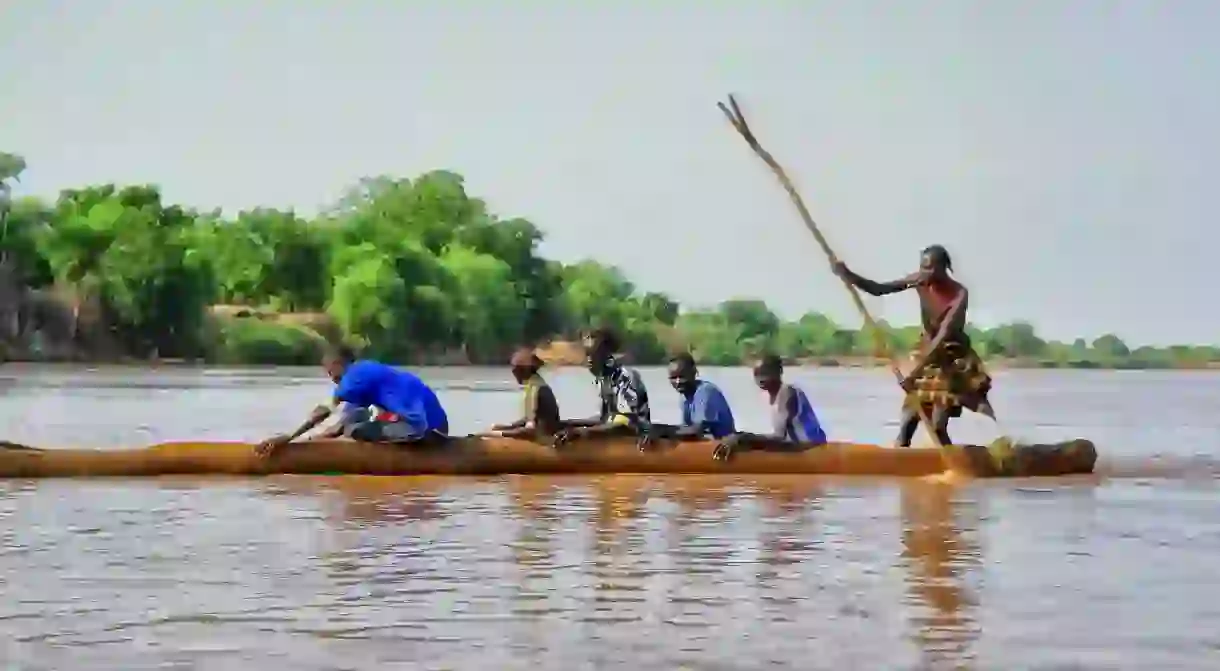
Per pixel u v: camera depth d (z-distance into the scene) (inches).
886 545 629.9
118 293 3959.2
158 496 772.0
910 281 916.0
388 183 5428.2
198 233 4874.5
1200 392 3026.6
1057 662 428.1
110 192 4237.2
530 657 428.5
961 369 906.7
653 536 647.8
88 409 1686.8
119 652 430.6
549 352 5315.0
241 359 4099.4
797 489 831.7
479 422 1520.7
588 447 876.0
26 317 3939.5
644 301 5669.3
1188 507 768.9
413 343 4507.9
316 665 418.3
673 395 2536.9
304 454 861.8
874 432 1440.7
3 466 839.7
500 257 5374.0
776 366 908.6
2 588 520.1
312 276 4940.9
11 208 3996.1
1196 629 468.8
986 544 636.1
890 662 426.3
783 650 438.3
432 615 480.1
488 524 678.5
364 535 641.6
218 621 469.4
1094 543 641.0
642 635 455.5
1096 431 1483.8
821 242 926.4
